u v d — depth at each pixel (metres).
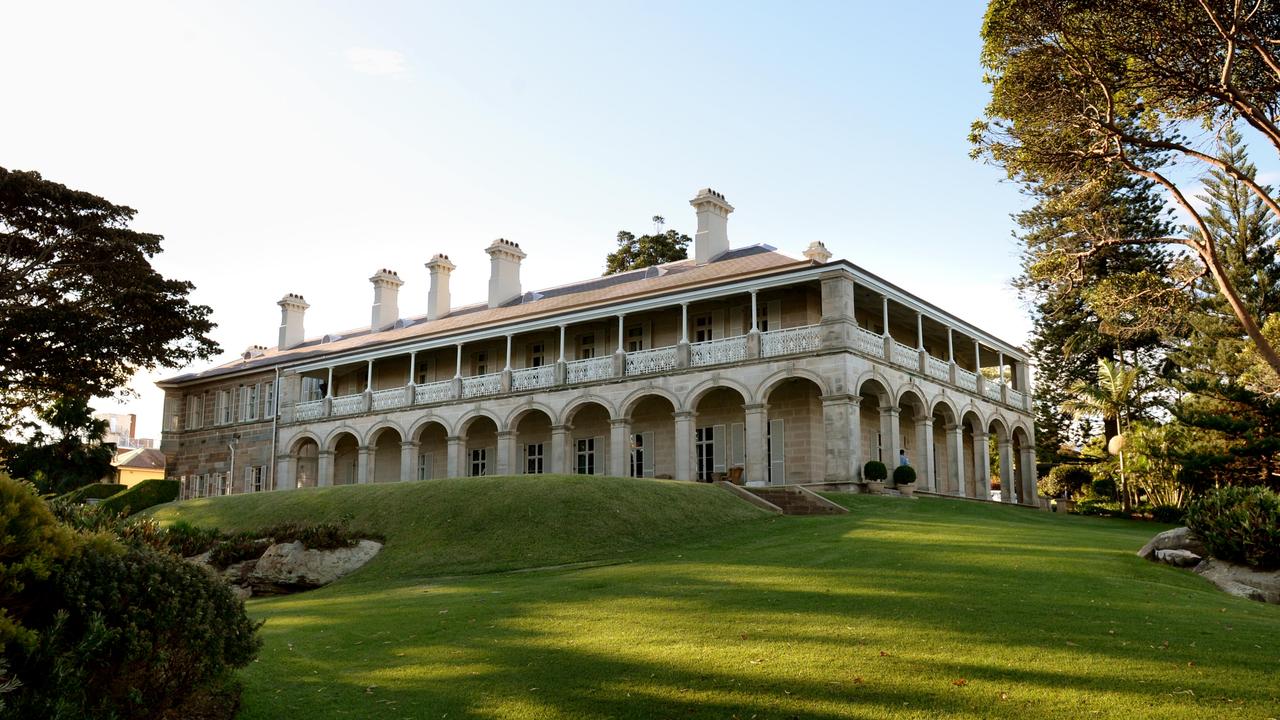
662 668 9.32
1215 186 37.72
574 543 20.14
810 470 30.50
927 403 31.88
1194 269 22.00
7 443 39.31
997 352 39.84
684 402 31.44
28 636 6.45
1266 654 9.02
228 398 48.41
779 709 8.07
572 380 34.72
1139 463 35.16
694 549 18.80
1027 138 20.92
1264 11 17.73
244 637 8.41
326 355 43.25
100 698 7.04
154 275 32.56
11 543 6.77
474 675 9.52
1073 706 7.77
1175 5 18.17
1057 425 50.41
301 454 45.88
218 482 47.56
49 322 29.59
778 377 29.44
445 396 38.41
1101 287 23.69
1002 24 19.66
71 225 31.56
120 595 7.31
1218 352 33.22
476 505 22.69
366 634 11.74
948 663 8.96
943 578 12.99
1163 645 9.36
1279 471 30.12
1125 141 19.75
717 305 33.59
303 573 19.70
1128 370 40.06
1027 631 9.95
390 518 22.94
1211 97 19.30
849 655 9.34
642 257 63.16
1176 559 14.74
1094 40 19.12
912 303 32.16
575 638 10.75
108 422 44.72
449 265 47.09
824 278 29.03
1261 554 13.72
